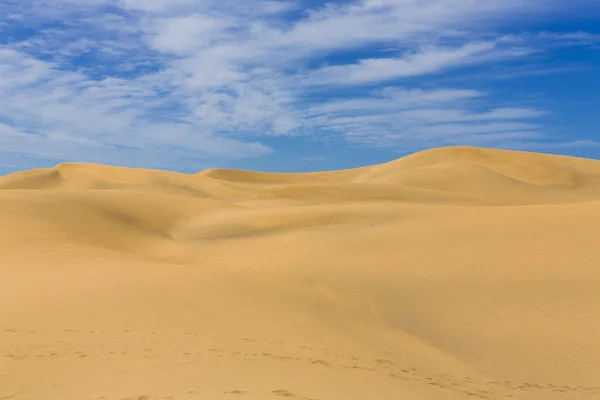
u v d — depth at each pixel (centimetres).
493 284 1634
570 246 1891
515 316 1379
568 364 1109
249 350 978
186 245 2822
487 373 1062
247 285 1579
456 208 3112
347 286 1694
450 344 1233
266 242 2650
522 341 1234
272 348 1009
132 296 1309
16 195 3169
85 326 1080
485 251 1969
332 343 1116
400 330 1318
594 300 1438
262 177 8838
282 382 800
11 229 2406
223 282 1578
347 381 845
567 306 1415
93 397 724
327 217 3119
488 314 1405
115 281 1472
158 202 3775
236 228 3125
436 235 2295
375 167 9138
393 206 3375
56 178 7981
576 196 7188
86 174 7925
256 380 805
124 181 7512
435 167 7650
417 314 1437
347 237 2466
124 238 2866
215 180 7119
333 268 1941
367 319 1386
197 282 1525
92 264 1848
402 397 804
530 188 7325
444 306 1484
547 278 1638
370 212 3159
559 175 8069
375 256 2067
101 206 3356
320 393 761
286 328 1185
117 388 760
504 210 2633
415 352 1159
